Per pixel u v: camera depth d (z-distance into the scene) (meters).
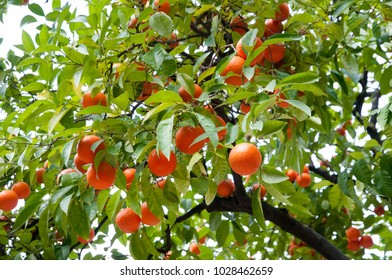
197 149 1.97
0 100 2.82
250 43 2.04
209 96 2.07
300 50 2.41
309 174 3.20
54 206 2.18
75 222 2.18
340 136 3.29
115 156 2.02
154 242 2.93
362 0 2.45
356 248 3.28
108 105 2.15
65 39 2.43
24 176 2.63
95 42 2.31
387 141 2.66
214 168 2.12
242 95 1.94
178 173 2.06
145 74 2.16
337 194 2.94
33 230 2.75
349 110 2.77
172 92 1.90
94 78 2.17
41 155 2.32
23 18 2.82
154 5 2.35
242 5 2.40
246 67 2.02
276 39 2.01
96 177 2.01
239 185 2.61
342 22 2.45
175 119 1.97
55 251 2.54
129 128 1.99
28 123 2.29
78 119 2.24
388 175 2.53
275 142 2.83
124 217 2.19
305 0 2.54
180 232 2.78
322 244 2.84
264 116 2.06
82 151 2.02
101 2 2.35
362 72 3.28
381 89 2.56
